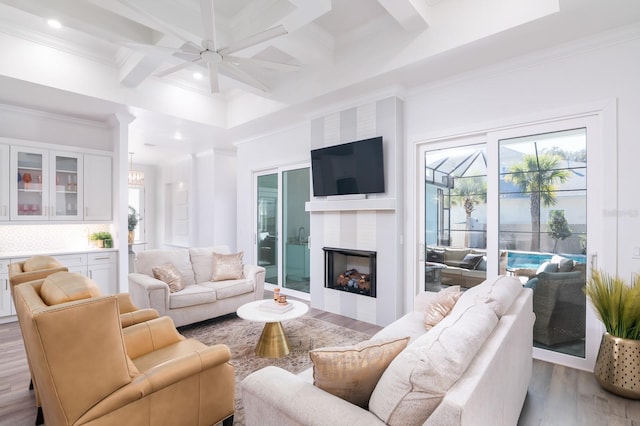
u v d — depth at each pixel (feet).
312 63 11.89
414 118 11.98
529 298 6.99
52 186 14.10
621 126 8.19
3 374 8.44
